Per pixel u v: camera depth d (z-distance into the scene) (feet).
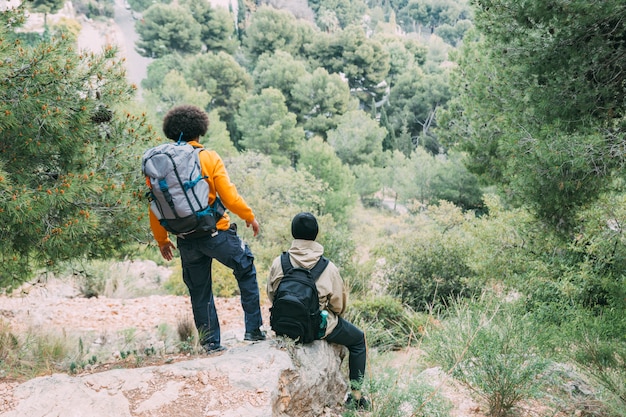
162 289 43.16
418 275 38.24
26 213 13.33
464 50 36.81
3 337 16.03
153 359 14.49
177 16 341.41
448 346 15.93
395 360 18.75
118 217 16.38
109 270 40.93
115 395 10.49
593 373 14.87
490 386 13.33
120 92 16.84
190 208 10.94
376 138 194.18
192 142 11.68
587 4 16.70
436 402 11.96
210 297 13.70
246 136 197.16
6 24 15.74
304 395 11.55
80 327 24.66
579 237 23.91
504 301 18.79
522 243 28.84
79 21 405.18
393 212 164.35
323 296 11.77
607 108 18.28
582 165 16.70
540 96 19.42
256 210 75.92
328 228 53.16
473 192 113.29
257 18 344.28
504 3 20.27
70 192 14.30
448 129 37.73
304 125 246.88
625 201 22.65
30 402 10.15
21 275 17.19
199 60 247.70
